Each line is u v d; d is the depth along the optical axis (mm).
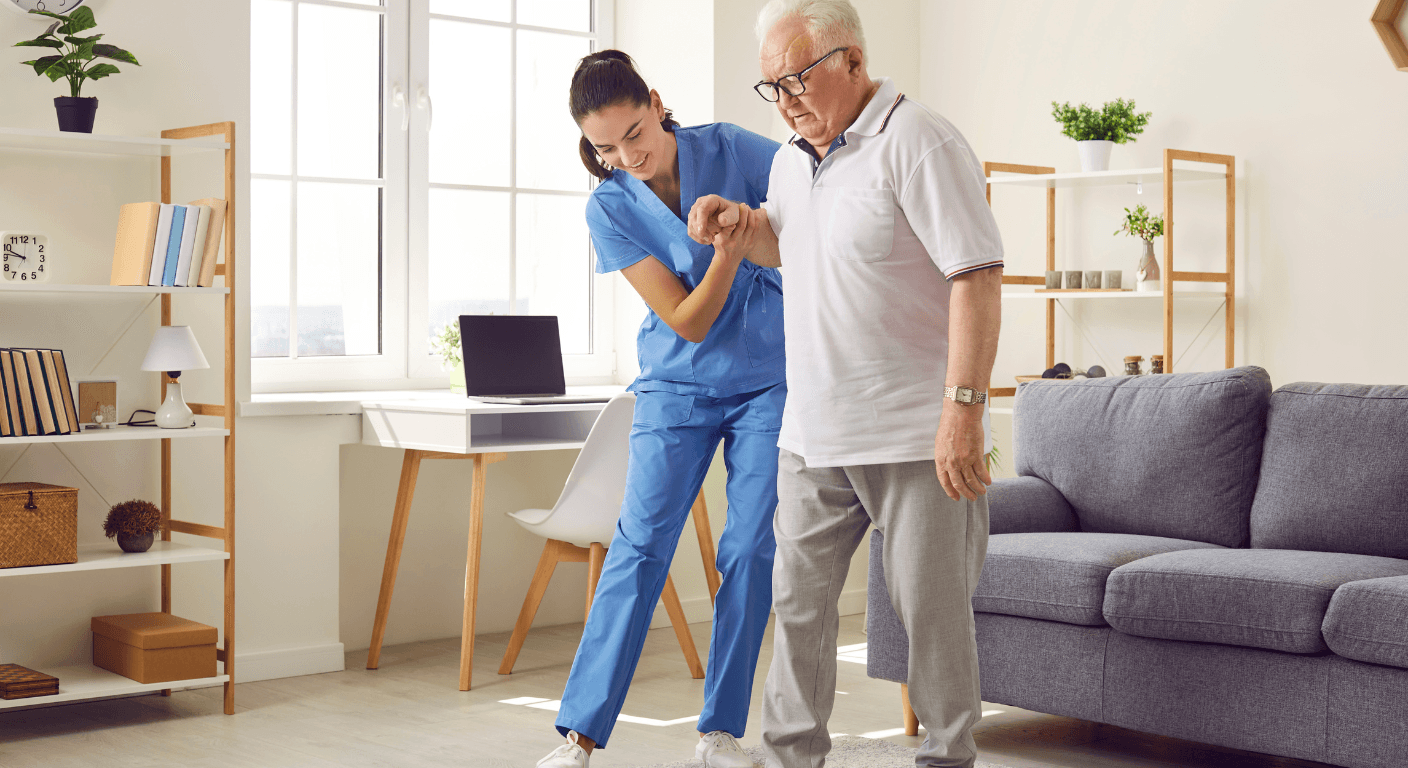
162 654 3102
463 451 3412
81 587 3314
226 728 3041
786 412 2139
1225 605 2457
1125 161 4406
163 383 3434
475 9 4355
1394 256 3805
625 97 2316
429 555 4090
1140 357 4148
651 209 2494
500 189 4418
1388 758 2260
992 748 2873
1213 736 2492
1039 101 4648
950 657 1997
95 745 2891
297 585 3617
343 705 3268
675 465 2559
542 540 4332
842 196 1979
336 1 4051
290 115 3975
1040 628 2760
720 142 2539
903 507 1992
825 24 1942
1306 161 3980
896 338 1979
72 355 3289
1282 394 2984
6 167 3188
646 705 3289
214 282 3490
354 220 4121
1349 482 2783
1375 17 3777
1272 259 4059
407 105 4199
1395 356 3805
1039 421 3318
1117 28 4426
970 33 4848
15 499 2910
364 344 4164
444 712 3207
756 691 3430
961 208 1896
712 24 4391
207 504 3506
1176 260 4277
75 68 3092
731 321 2533
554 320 3979
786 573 2145
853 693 3396
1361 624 2273
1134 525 3109
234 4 3510
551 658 3855
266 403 3531
